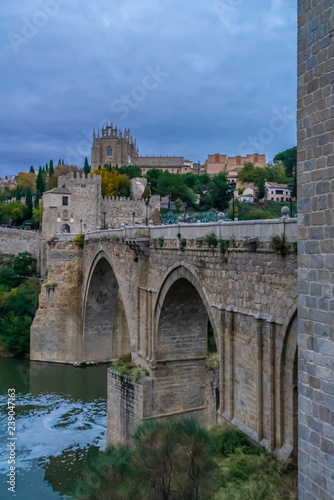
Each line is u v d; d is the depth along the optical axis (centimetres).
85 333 6297
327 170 1277
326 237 1280
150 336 3600
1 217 12925
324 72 1287
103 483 1694
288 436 2027
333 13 1252
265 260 2130
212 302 2627
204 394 3631
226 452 2198
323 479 1280
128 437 3538
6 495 3231
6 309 7294
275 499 1789
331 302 1261
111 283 6047
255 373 2205
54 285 6419
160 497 1738
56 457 3759
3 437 4100
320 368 1302
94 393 5231
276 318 2053
